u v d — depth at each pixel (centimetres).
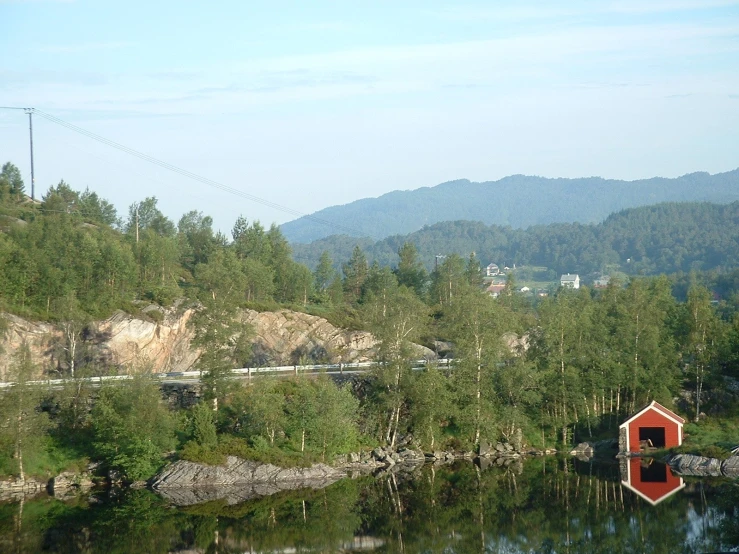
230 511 6700
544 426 9356
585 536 5988
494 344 8875
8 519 6378
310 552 5672
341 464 8200
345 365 9556
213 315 8225
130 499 7019
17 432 7212
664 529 6100
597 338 9438
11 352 8738
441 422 9219
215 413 8131
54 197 15262
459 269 15475
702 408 9625
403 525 6347
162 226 17300
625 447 8694
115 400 7662
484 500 7056
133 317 9731
